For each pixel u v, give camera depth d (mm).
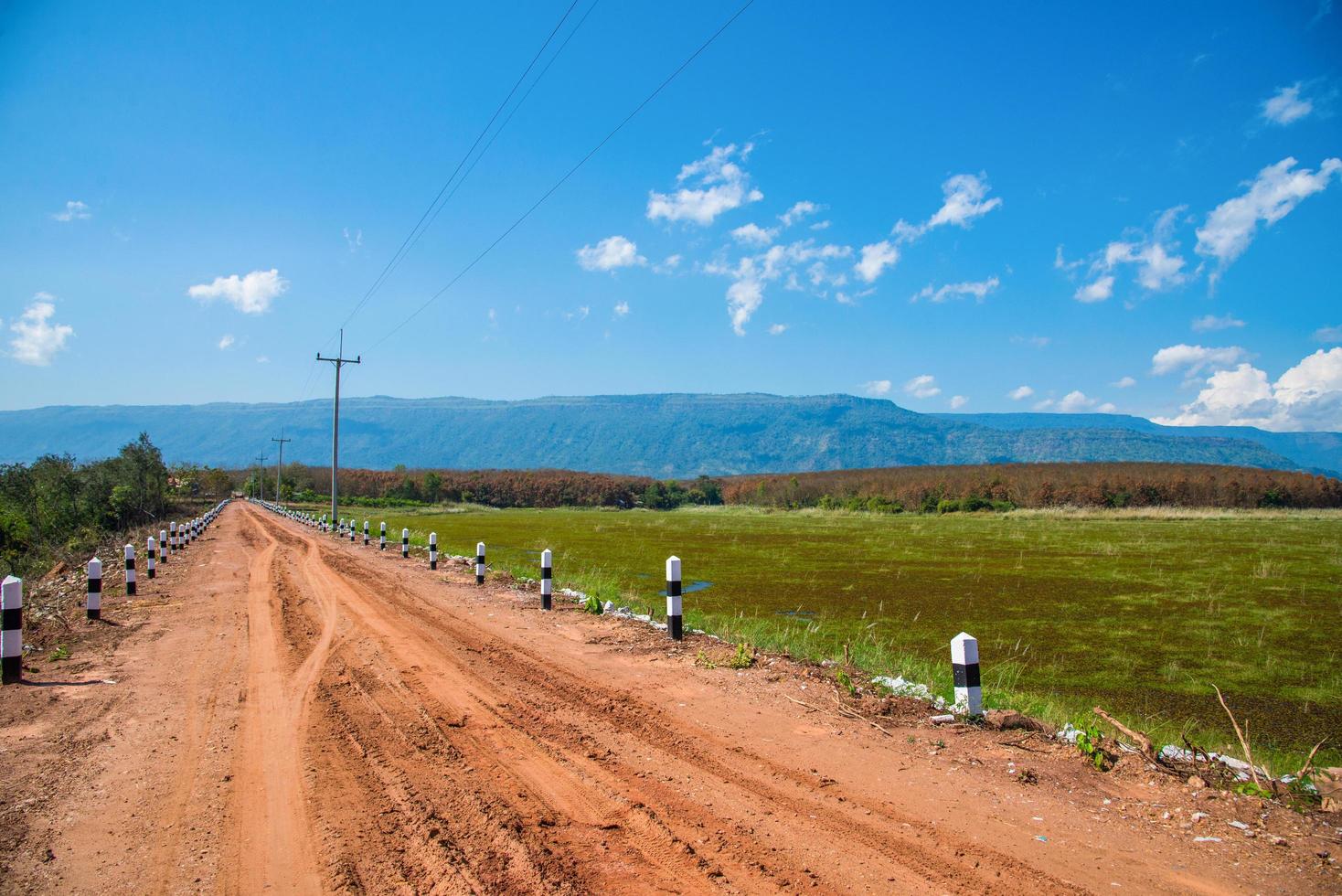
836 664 9383
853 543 33219
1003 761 6098
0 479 34938
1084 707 9516
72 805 5301
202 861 4492
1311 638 13625
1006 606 16828
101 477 45469
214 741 6645
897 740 6598
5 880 4234
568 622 12414
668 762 6086
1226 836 4766
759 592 18859
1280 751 7965
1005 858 4492
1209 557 25891
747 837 4758
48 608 14102
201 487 103062
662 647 10320
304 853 4594
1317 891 4094
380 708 7629
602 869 4352
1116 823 4973
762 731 6832
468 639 11000
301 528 43844
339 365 47188
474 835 4809
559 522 54469
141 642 10992
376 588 16828
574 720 7160
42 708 7695
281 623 12469
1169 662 11977
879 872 4320
